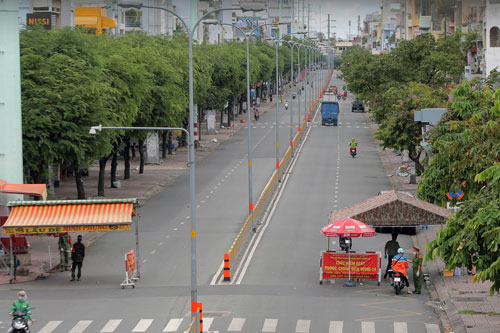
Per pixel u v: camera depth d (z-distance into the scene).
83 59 66.31
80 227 46.69
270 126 158.25
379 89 112.31
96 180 93.19
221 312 39.72
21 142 56.97
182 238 60.53
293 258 53.47
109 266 52.09
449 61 112.19
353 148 110.75
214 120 144.12
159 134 116.88
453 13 168.75
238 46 197.62
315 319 38.34
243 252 55.62
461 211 33.03
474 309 39.31
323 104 156.38
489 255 31.55
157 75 88.62
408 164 97.75
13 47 55.94
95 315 39.56
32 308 38.59
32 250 57.22
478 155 38.25
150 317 39.03
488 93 43.56
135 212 48.91
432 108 74.38
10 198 54.09
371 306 41.06
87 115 63.50
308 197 79.31
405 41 117.12
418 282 43.81
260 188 85.38
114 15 158.62
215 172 98.81
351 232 44.38
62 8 136.12
